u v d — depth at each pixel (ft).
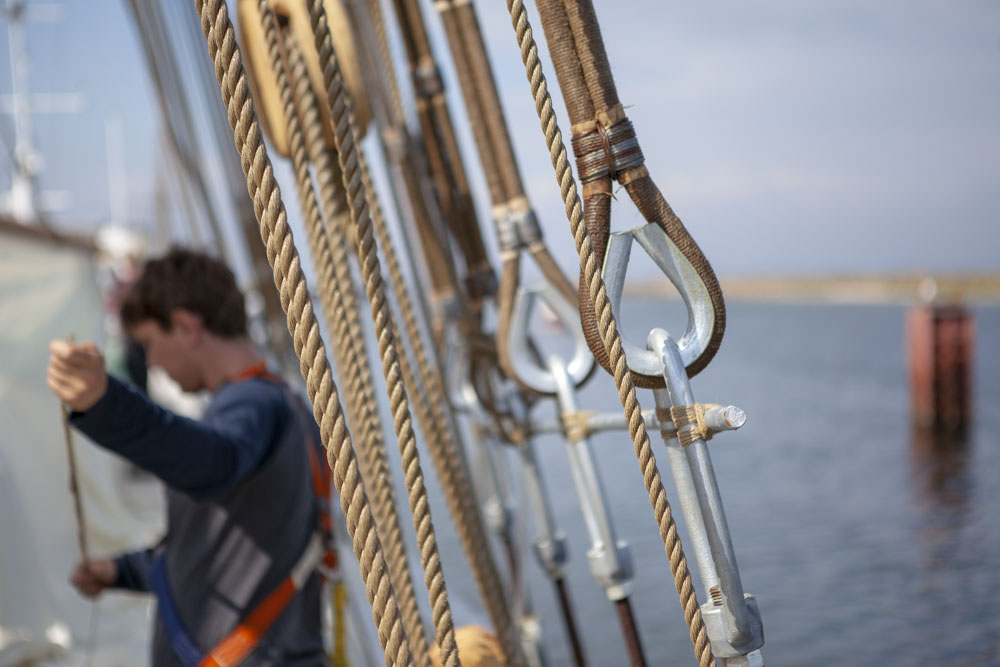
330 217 5.42
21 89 35.70
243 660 5.42
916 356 61.93
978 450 52.19
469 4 5.34
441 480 6.05
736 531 35.58
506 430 6.89
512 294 5.44
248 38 5.51
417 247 7.78
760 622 3.53
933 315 61.11
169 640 5.59
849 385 82.12
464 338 7.04
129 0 10.71
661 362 3.45
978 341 122.52
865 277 307.78
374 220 5.96
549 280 5.44
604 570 5.29
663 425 3.61
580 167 3.51
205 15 2.75
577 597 22.84
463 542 6.00
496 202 5.39
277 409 5.62
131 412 4.52
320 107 5.67
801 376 90.02
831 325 166.09
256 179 2.83
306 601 5.71
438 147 7.30
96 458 17.29
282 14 5.50
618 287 3.48
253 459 5.22
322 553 5.76
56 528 14.85
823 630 23.75
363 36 7.97
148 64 11.12
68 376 4.34
